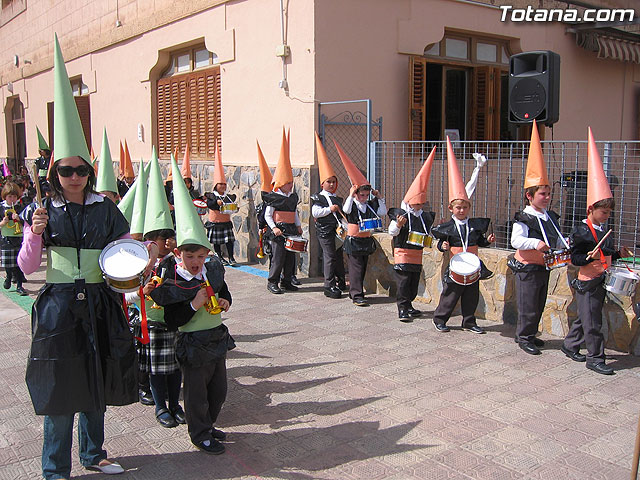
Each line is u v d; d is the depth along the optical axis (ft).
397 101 31.99
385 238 26.89
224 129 35.78
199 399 13.01
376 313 24.21
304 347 20.17
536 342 20.31
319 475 12.30
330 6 29.04
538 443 13.55
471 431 14.15
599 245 17.47
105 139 16.79
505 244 24.88
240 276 31.09
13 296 27.25
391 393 16.39
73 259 11.55
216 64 36.81
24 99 65.31
